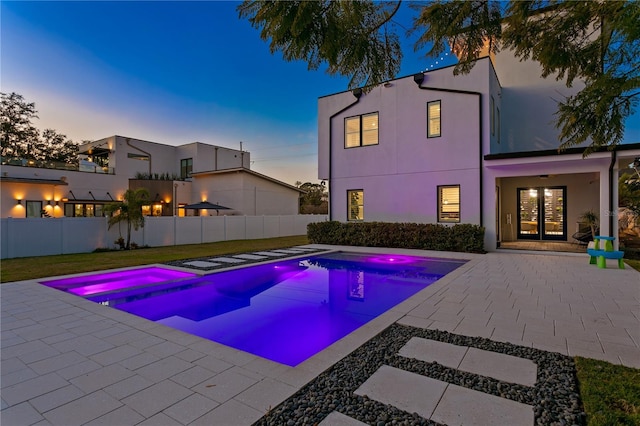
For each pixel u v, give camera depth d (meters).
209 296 6.18
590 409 2.06
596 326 3.71
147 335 3.66
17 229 10.22
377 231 11.98
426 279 7.51
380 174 12.58
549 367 2.72
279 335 4.21
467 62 2.18
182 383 2.55
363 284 7.12
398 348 3.17
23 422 2.06
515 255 9.70
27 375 2.70
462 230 10.40
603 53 2.00
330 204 13.82
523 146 12.10
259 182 21.59
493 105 11.09
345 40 2.03
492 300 4.88
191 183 23.14
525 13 1.95
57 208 18.61
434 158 11.44
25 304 4.95
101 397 2.35
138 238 13.08
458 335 3.50
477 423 2.00
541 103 11.84
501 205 13.13
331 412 2.13
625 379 2.43
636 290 5.38
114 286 6.98
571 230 12.05
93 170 20.73
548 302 4.73
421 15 2.07
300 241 15.97
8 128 25.11
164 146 24.92
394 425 1.99
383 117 12.50
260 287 6.89
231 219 16.64
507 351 3.06
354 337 3.46
